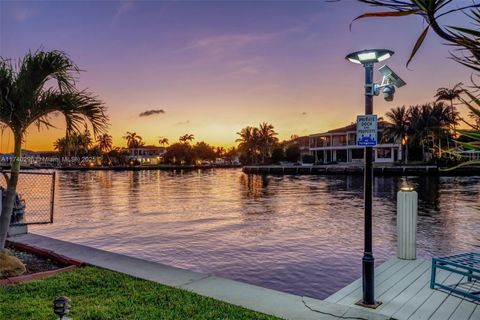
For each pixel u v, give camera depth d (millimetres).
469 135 1217
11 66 5449
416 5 1158
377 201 22547
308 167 60906
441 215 16453
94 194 29188
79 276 5246
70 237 11953
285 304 4293
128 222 15070
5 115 5383
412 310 4277
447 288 4793
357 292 4918
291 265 8430
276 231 12859
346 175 54438
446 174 47312
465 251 9938
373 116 4340
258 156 95250
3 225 5613
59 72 5598
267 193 29203
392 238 11391
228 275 7758
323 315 3977
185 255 9461
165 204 21938
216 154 139625
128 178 58156
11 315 3871
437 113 52375
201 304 4242
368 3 1235
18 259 5820
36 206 20547
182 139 122938
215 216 16812
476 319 4016
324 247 10242
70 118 5789
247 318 3861
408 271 5715
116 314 3922
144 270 5605
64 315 2764
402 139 57875
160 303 4277
